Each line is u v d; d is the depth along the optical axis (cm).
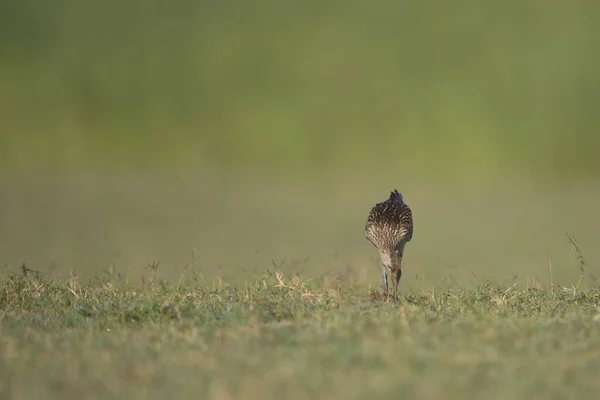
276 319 4016
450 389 2922
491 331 3572
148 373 3105
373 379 3014
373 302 4531
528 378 3033
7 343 3578
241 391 2920
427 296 4734
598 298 4575
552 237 12462
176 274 8119
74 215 14575
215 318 4028
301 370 3105
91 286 5066
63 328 3962
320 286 5019
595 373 3095
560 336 3572
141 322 4088
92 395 2927
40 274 5806
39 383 3034
